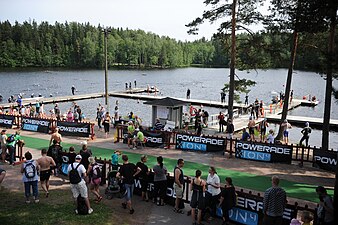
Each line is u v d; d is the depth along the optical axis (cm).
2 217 1117
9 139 1741
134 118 2998
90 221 1114
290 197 1412
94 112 4359
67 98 5272
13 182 1484
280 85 9050
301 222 955
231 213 1135
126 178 1191
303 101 5116
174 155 2044
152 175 1331
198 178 1109
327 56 1783
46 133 2633
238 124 3325
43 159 1309
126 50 18188
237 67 2928
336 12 1709
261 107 3944
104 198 1333
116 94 5922
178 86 8644
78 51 17062
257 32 2734
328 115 2080
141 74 13338
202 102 4966
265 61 2762
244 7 2711
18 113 3622
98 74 12750
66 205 1240
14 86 7994
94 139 2473
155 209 1244
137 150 2159
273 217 946
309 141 2947
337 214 999
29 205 1230
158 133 2233
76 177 1141
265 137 2689
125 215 1181
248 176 1675
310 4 1683
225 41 2966
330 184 1590
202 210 1102
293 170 1792
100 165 1483
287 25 2295
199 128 2592
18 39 17075
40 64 16550
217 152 2086
